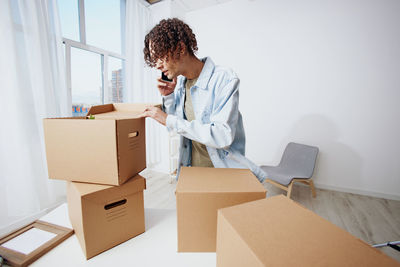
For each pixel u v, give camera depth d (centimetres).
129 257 56
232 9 263
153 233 68
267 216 41
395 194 216
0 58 134
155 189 238
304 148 235
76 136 57
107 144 54
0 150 139
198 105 87
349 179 233
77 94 208
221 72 77
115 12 244
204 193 53
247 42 261
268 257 30
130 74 255
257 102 265
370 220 176
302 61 238
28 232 64
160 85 98
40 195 163
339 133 231
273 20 244
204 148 96
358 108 221
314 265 29
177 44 71
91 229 55
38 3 152
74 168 59
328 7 220
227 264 40
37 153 158
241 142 93
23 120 147
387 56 205
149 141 289
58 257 55
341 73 223
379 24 204
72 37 197
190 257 56
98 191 55
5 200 143
